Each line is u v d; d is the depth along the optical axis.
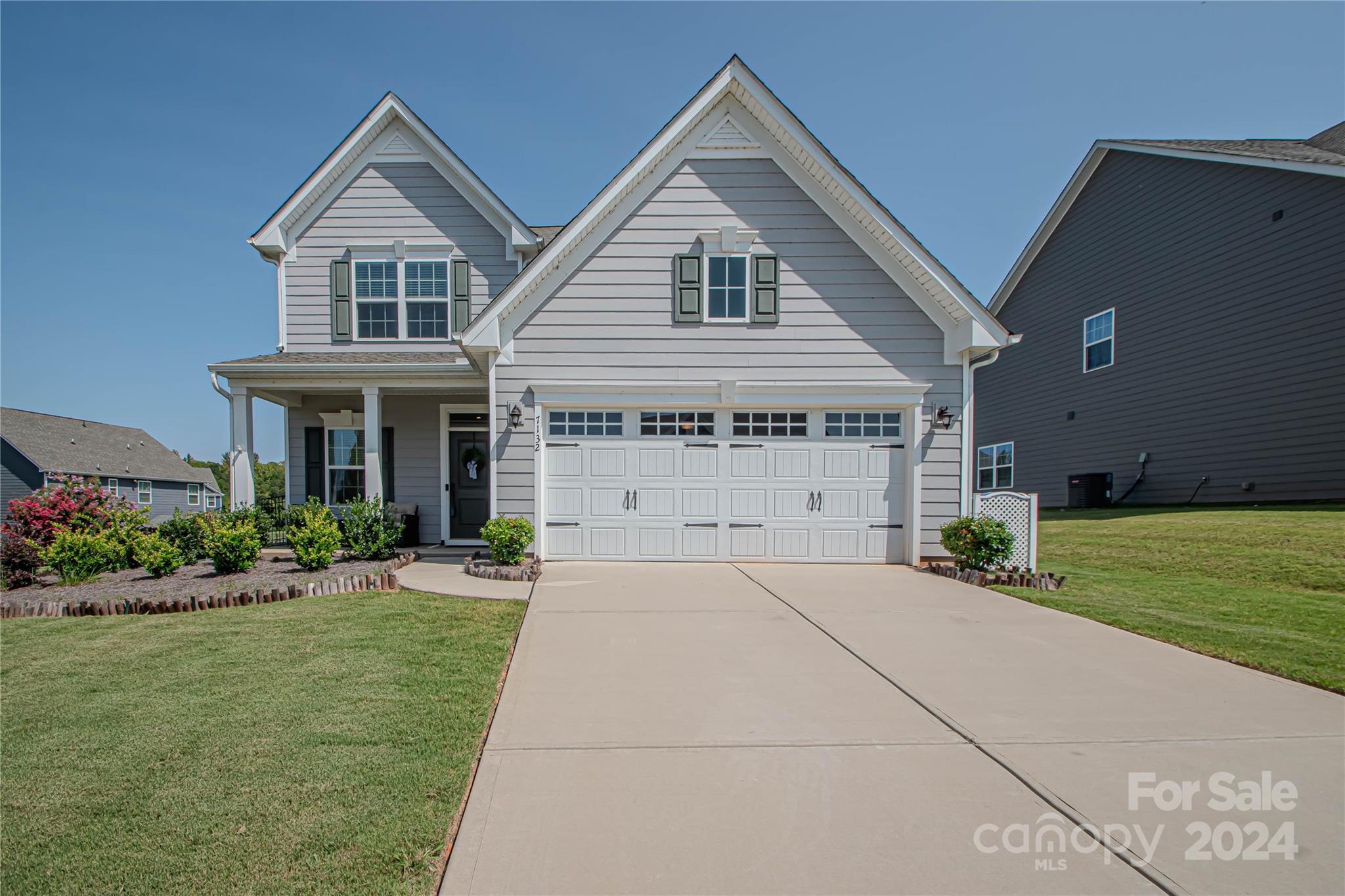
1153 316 14.83
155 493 35.53
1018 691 4.18
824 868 2.39
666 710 3.83
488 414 10.99
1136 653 4.98
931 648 5.09
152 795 2.88
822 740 3.44
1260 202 12.30
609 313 9.00
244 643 5.25
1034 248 18.73
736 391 9.00
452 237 11.40
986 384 21.73
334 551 8.42
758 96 8.66
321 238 11.38
